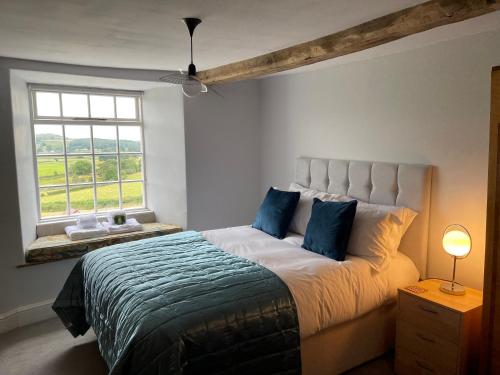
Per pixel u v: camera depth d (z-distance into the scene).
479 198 2.61
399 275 2.77
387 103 3.19
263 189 4.81
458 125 2.70
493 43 2.47
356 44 2.30
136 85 4.15
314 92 3.92
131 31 2.39
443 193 2.82
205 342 1.88
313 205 3.15
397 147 3.13
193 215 4.38
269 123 4.60
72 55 3.10
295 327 2.19
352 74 3.48
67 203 4.19
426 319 2.38
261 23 2.23
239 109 4.58
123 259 2.72
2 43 2.69
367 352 2.69
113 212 4.23
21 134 3.49
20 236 3.35
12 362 2.83
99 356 2.91
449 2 1.78
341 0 1.86
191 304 2.02
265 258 2.76
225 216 4.63
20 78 3.55
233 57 3.20
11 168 3.25
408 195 2.94
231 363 1.96
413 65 2.96
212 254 2.83
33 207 3.84
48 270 3.55
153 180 4.60
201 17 2.12
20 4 1.89
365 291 2.56
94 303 2.57
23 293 3.43
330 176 3.66
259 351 2.06
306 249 3.01
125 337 1.93
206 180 4.43
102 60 3.31
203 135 4.34
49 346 3.06
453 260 2.78
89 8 1.96
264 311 2.10
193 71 2.49
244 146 4.68
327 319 2.36
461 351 2.21
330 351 2.48
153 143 4.52
